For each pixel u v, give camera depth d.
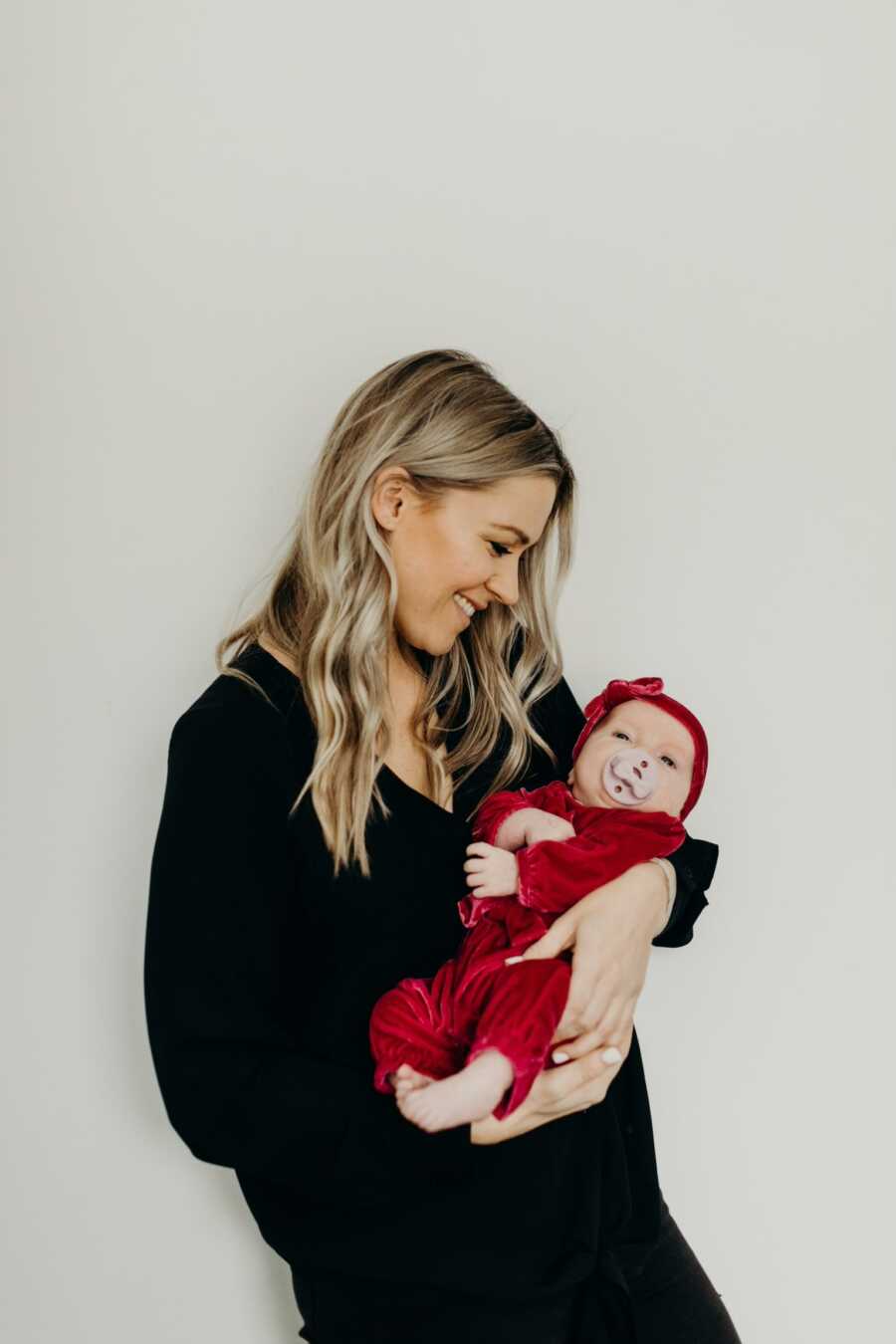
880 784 1.91
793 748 1.90
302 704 1.32
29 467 1.76
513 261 1.83
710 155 1.85
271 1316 1.85
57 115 1.74
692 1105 1.92
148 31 1.75
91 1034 1.80
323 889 1.28
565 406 1.85
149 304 1.76
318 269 1.79
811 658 1.90
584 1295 1.32
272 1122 1.19
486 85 1.81
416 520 1.30
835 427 1.89
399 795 1.33
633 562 1.87
